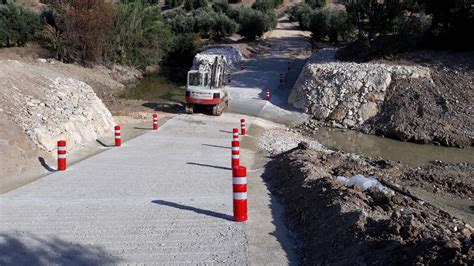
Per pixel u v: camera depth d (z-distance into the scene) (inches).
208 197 402.6
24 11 1793.8
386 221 286.4
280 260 272.5
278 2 3299.7
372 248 251.9
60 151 526.3
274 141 865.5
